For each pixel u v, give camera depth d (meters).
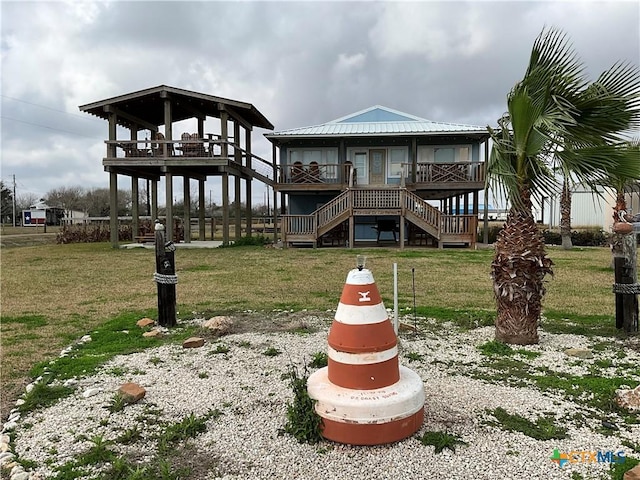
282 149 21.11
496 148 4.80
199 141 16.98
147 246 19.05
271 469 2.62
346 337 2.99
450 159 20.52
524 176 4.79
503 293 4.96
